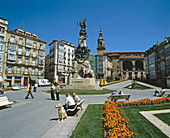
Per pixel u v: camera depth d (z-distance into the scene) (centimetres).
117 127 376
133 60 7912
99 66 6538
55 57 4762
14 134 405
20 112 688
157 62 4872
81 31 2284
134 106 795
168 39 4181
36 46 4256
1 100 775
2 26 3491
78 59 2186
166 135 398
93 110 692
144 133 409
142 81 4403
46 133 403
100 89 1952
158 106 792
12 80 3584
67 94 652
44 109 755
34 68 4150
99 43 8175
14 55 3666
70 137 368
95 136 374
